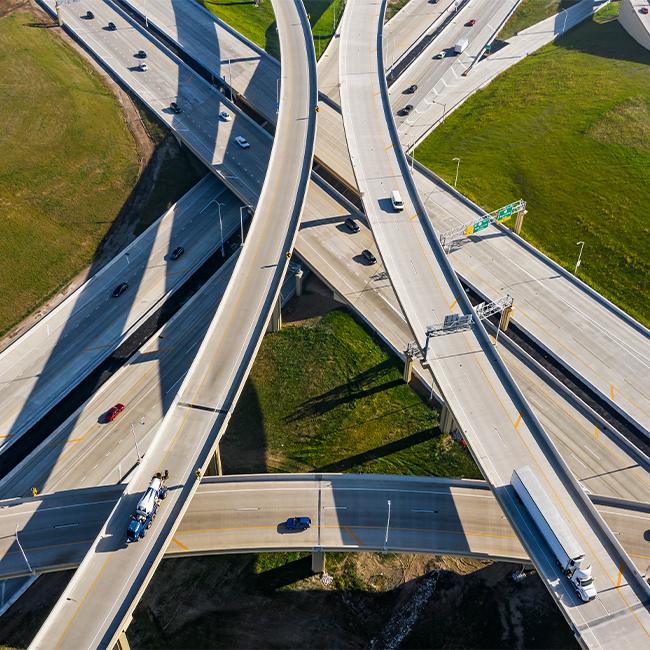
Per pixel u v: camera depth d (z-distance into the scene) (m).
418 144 168.00
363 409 111.62
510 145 167.12
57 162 160.00
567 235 142.38
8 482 101.38
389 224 120.38
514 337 120.69
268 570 93.62
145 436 107.38
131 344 123.12
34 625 88.44
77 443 106.31
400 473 102.94
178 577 92.81
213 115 171.12
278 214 123.88
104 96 180.00
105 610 73.44
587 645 68.25
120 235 146.62
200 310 127.56
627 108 175.50
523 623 88.06
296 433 109.19
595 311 124.00
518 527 77.44
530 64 197.25
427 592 91.38
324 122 166.50
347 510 91.88
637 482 98.62
